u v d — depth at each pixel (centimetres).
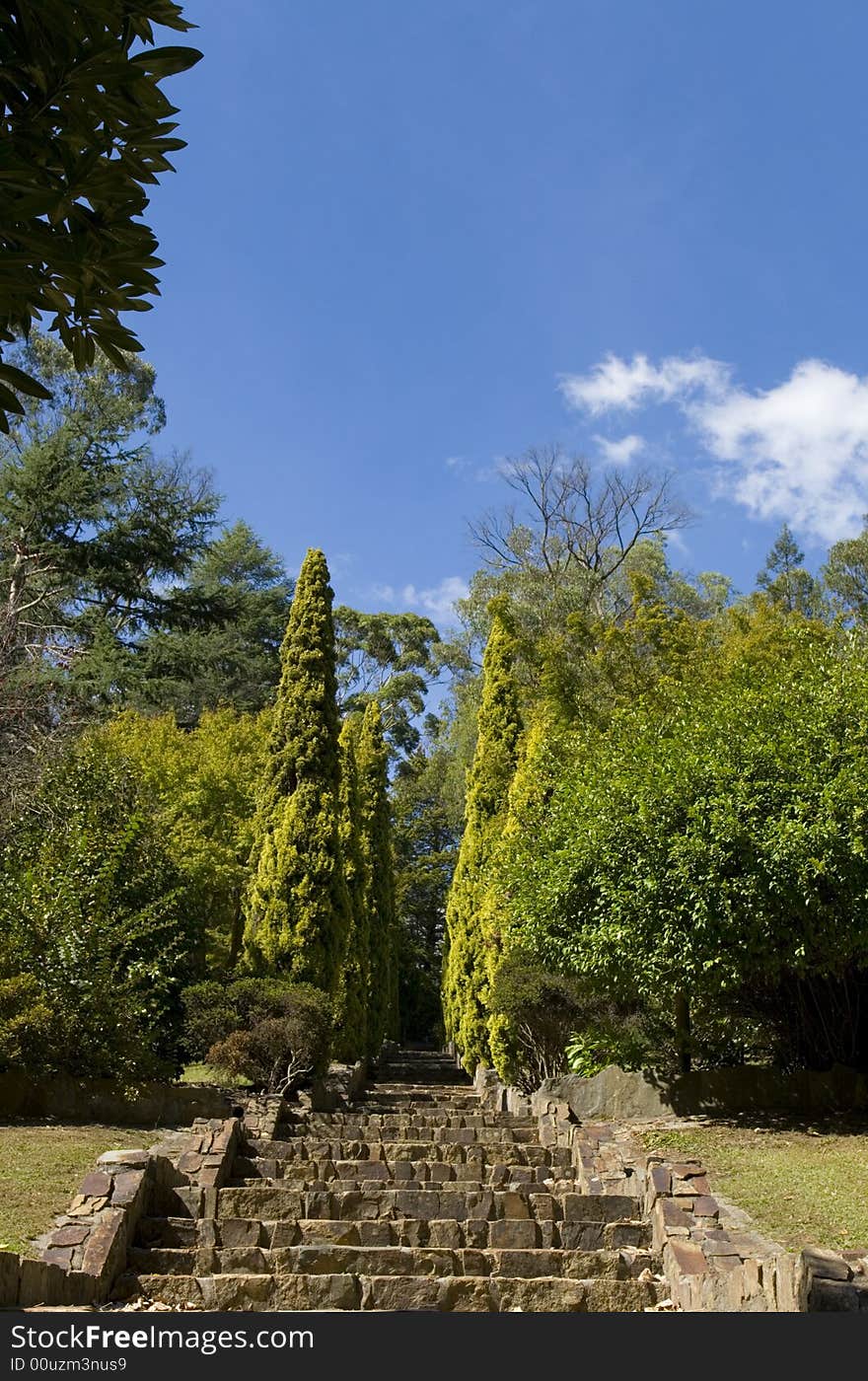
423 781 4259
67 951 1123
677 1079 1206
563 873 1175
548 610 3034
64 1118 1080
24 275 300
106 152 317
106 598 2952
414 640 4866
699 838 1035
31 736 1933
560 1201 745
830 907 1006
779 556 4266
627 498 3547
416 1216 734
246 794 2214
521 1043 1459
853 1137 995
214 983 1338
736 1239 656
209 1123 879
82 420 2903
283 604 3975
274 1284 571
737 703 1152
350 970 1786
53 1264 541
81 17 300
